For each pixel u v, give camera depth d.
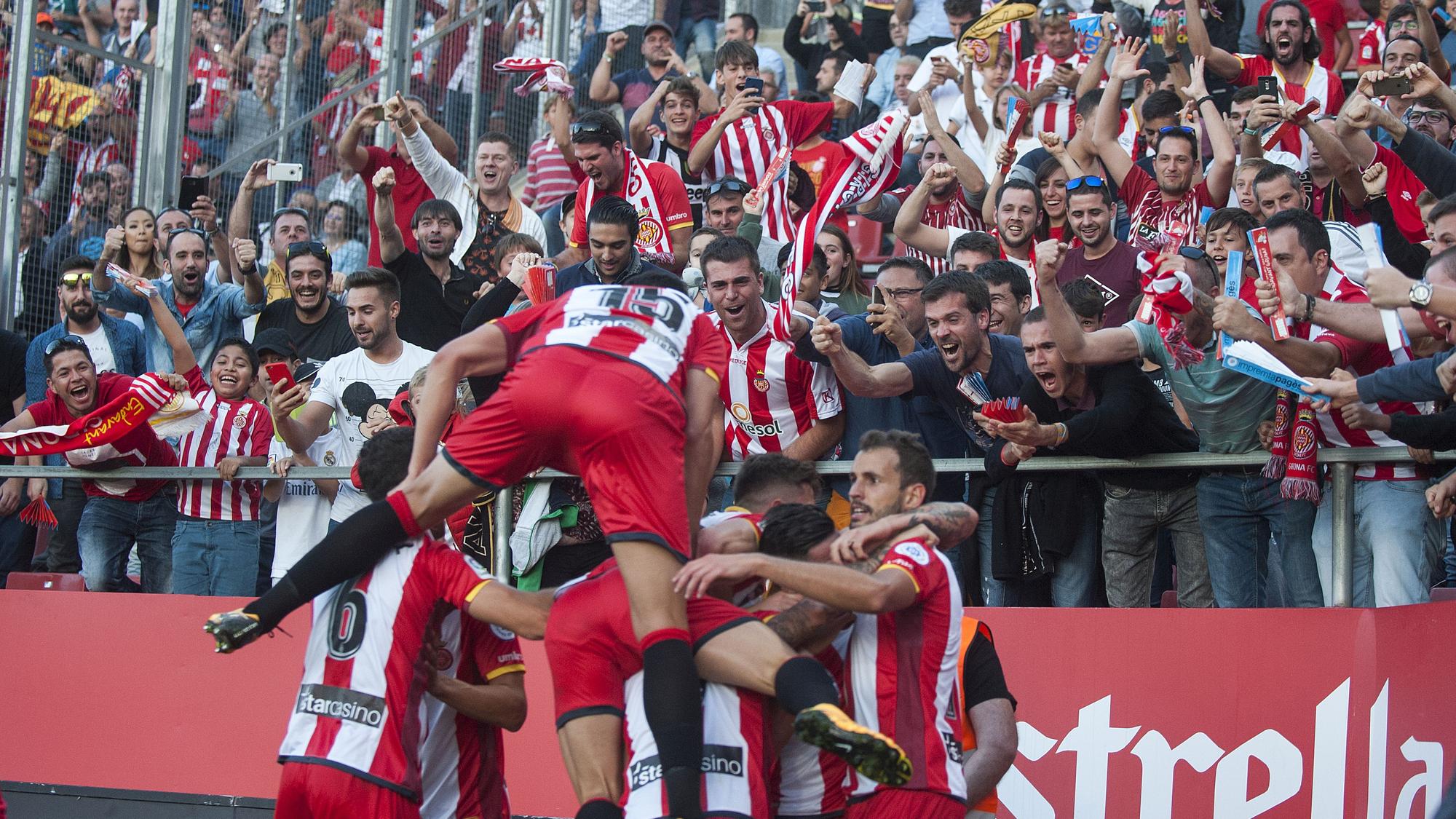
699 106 10.33
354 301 7.44
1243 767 5.54
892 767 3.88
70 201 10.34
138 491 7.67
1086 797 5.77
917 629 4.53
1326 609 5.51
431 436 4.62
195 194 9.73
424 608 4.75
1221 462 5.75
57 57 10.29
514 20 11.77
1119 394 5.81
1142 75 10.32
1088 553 6.10
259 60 11.18
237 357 7.84
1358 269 5.99
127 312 9.71
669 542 4.33
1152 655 5.75
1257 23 12.11
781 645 4.25
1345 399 5.13
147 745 7.13
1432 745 5.15
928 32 12.34
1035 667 5.92
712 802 4.27
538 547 6.54
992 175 10.47
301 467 7.05
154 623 7.27
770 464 5.01
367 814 4.64
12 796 7.32
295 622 7.00
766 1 13.94
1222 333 5.48
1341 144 7.47
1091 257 7.84
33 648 7.47
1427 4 10.77
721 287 6.52
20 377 8.89
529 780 6.46
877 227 10.84
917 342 7.14
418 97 11.06
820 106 9.77
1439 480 5.55
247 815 6.88
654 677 4.16
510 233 8.73
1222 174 8.22
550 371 4.43
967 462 6.09
